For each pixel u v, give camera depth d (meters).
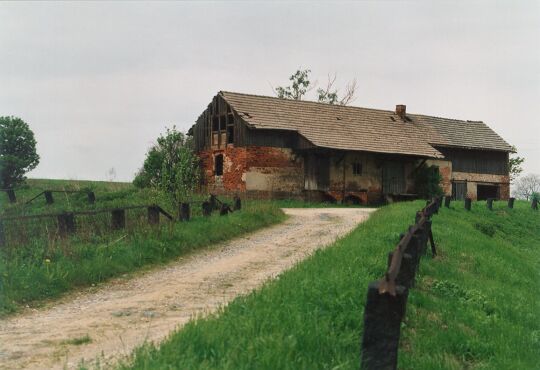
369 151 37.22
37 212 23.27
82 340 7.76
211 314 7.52
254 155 35.22
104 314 9.27
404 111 45.31
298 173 36.62
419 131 44.12
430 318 8.64
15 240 13.05
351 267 10.02
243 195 34.94
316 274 9.32
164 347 6.03
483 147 46.66
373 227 17.00
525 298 12.15
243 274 12.62
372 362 5.67
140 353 5.90
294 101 39.50
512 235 28.44
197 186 37.25
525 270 16.95
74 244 13.46
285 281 8.98
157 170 33.59
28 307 9.83
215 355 5.89
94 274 11.88
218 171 37.94
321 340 6.48
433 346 7.46
